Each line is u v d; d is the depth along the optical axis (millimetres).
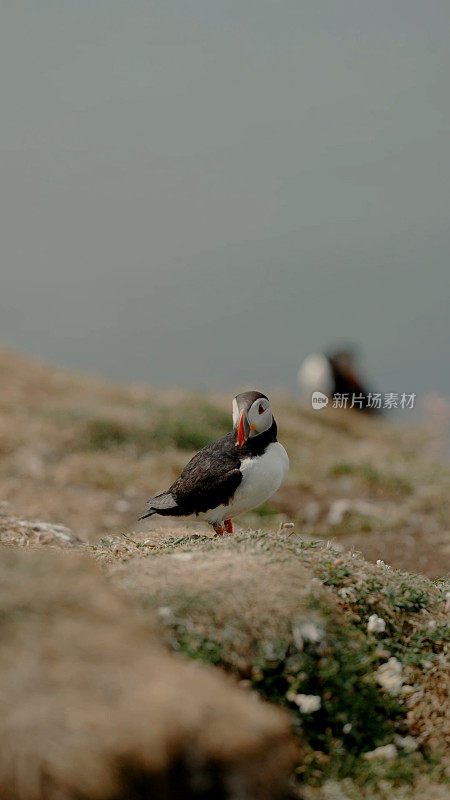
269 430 9109
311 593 6434
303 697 5848
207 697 4840
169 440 18156
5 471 15508
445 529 14070
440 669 6586
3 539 9367
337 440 22062
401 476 17609
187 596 6152
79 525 13055
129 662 4992
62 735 4504
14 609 5172
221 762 4633
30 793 4398
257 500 9156
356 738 5945
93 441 17625
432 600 7230
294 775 5500
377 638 6695
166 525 12953
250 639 6039
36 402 20219
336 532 14523
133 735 4543
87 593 5480
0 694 4648
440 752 6074
